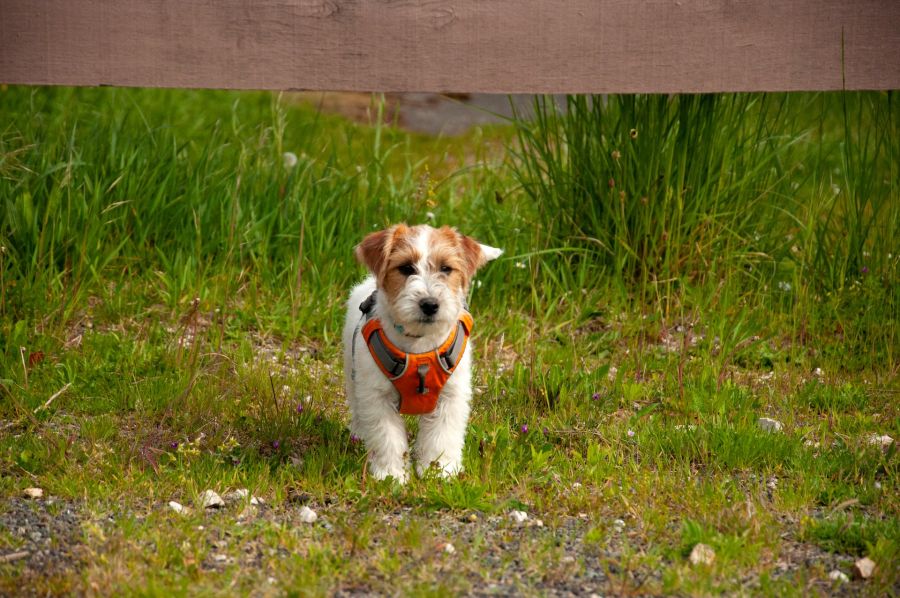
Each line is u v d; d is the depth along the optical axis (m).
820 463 5.61
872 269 8.09
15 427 5.90
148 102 13.48
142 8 7.22
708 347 7.36
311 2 7.27
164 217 8.48
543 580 4.33
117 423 6.06
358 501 5.05
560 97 9.74
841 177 8.77
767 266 8.40
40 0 7.18
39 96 11.99
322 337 7.69
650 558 4.46
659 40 7.32
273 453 5.80
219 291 8.00
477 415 6.38
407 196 9.27
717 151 8.15
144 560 4.38
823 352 7.57
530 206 9.05
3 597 4.04
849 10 7.23
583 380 6.73
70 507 4.92
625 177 8.16
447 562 4.45
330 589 4.18
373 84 7.41
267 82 7.38
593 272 8.35
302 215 8.26
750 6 7.26
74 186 8.15
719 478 5.50
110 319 7.56
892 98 8.70
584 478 5.46
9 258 7.49
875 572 4.36
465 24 7.32
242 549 4.55
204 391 6.41
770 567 4.47
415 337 5.22
